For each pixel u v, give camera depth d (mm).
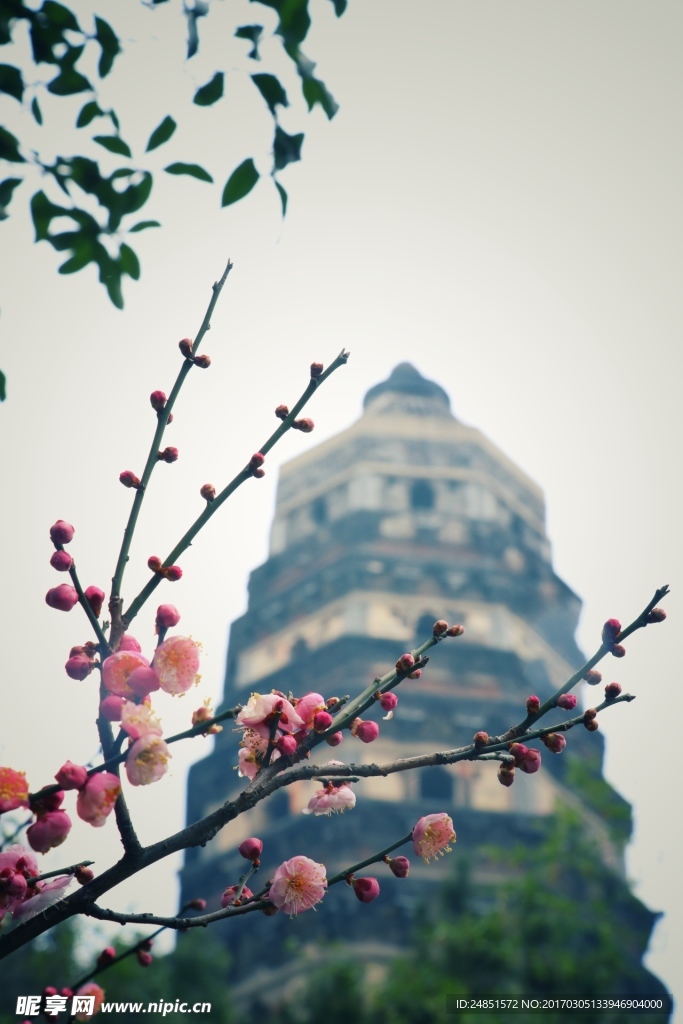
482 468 60469
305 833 43875
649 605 4508
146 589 4133
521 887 30656
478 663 50000
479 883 39375
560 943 29250
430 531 56500
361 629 51062
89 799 3463
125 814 3742
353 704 4324
